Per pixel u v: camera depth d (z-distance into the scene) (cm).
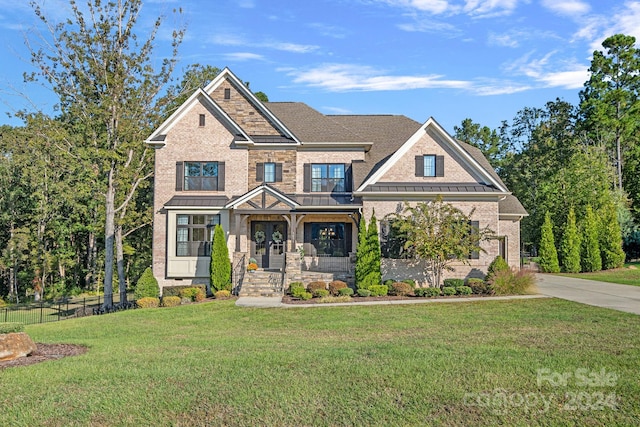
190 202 2722
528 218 4716
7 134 4384
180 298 2420
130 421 782
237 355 1170
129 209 3625
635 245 4491
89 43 2789
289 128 2998
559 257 3725
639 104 5397
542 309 1875
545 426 745
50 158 4081
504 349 1179
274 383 928
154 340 1470
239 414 798
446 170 2706
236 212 2628
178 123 2808
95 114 2795
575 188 4225
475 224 2645
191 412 809
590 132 5866
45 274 4362
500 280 2347
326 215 2856
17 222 4378
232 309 2088
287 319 1825
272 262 2859
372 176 2673
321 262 2827
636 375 946
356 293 2436
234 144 2791
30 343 1259
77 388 924
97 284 4225
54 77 2803
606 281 2956
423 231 2458
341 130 2988
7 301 4112
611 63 5553
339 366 1031
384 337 1416
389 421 766
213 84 2950
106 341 1464
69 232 4247
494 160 6925
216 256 2559
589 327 1473
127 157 2966
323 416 786
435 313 1861
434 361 1057
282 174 2872
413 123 3316
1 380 978
